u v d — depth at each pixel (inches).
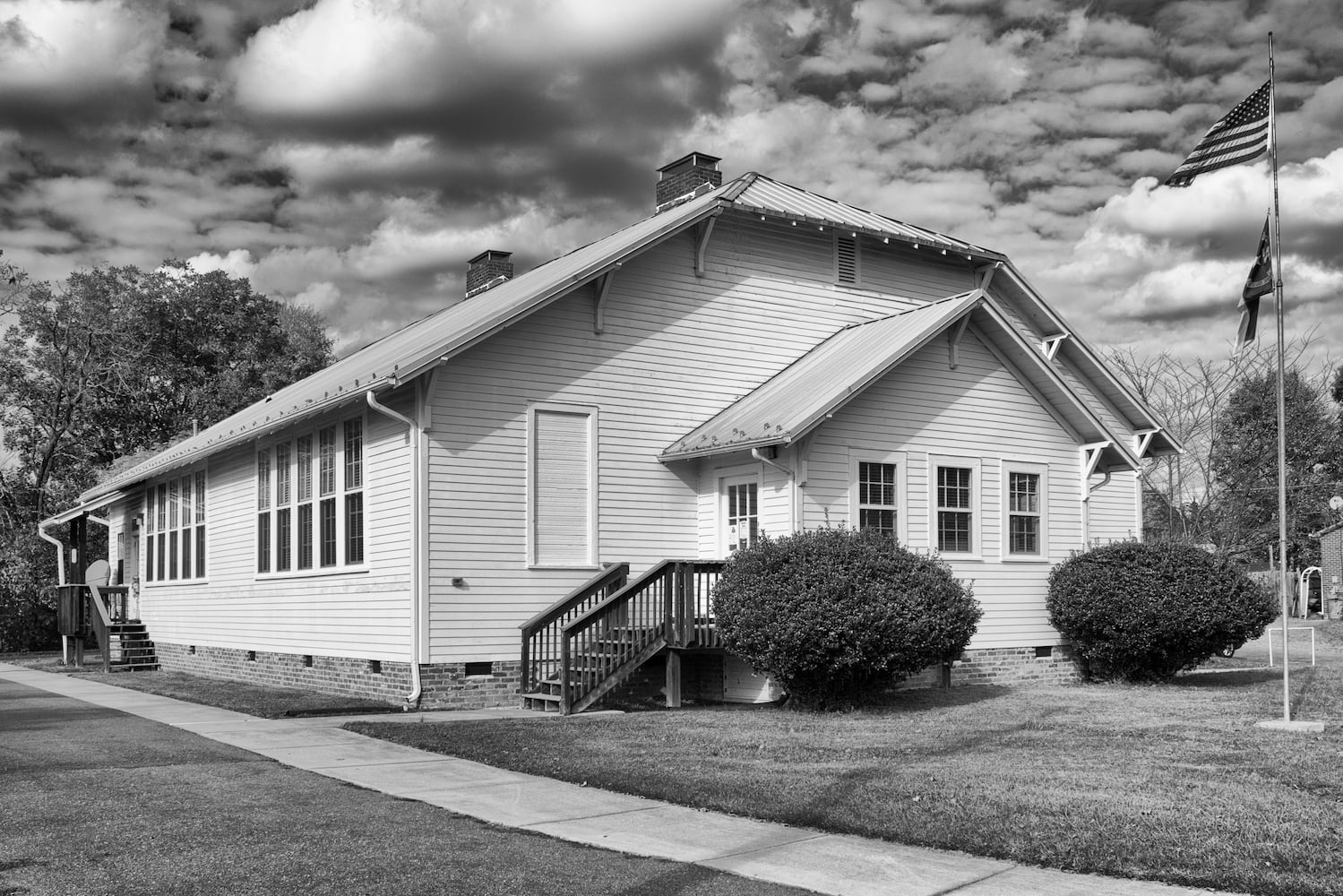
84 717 613.0
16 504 1651.1
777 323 788.6
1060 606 741.3
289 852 305.0
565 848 312.2
